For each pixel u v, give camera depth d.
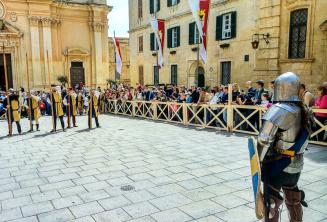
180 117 12.12
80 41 24.55
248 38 15.59
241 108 9.38
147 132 10.06
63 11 23.62
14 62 21.72
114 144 8.19
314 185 4.68
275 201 2.70
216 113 10.49
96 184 5.01
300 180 4.91
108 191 4.68
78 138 9.28
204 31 13.43
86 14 24.55
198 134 9.36
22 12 21.58
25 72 22.05
